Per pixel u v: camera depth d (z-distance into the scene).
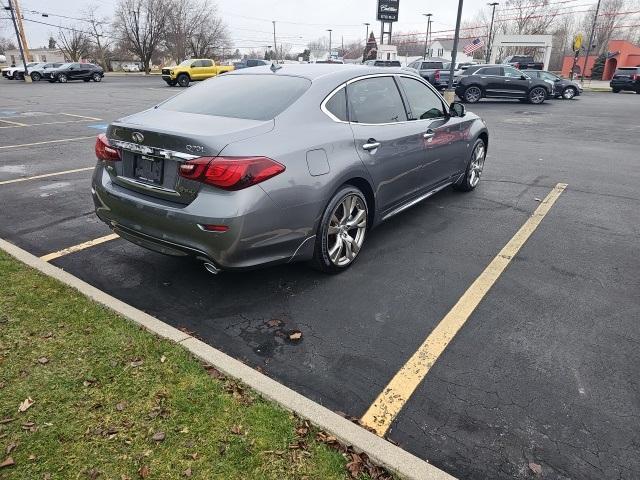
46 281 3.59
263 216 3.10
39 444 2.15
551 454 2.24
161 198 3.25
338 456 2.14
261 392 2.50
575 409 2.51
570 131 12.80
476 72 21.73
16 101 20.17
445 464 2.19
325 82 3.79
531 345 3.05
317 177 3.41
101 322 3.08
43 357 2.72
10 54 91.06
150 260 4.21
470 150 5.96
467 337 3.13
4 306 3.22
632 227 5.13
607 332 3.19
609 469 2.16
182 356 2.77
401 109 4.54
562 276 3.97
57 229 4.92
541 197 6.23
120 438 2.20
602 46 65.75
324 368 2.84
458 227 5.07
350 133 3.78
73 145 9.77
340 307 3.49
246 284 3.80
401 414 2.48
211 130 3.12
